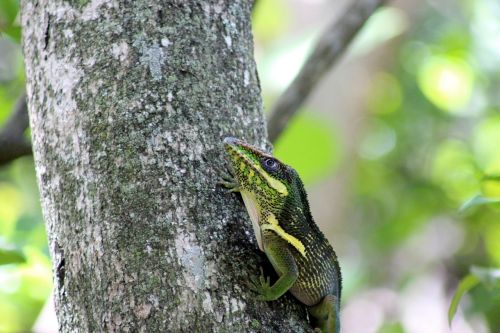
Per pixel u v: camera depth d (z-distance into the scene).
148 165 5.71
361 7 11.09
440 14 22.75
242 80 6.44
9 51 18.02
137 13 6.12
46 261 11.09
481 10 22.42
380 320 22.27
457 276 23.66
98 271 5.55
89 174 5.74
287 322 5.84
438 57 22.14
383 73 21.72
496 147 22.70
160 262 5.47
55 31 6.18
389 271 23.50
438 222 24.34
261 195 6.36
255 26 18.34
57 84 6.06
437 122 24.03
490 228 21.91
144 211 5.59
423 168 24.05
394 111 23.91
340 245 18.56
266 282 5.74
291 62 14.83
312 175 14.09
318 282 6.69
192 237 5.60
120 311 5.41
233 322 5.46
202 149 5.93
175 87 6.00
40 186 6.11
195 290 5.44
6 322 14.02
